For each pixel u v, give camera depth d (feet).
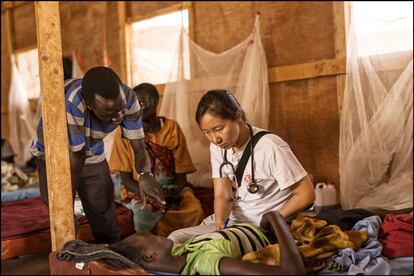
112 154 10.07
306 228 5.90
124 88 7.35
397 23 10.35
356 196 10.52
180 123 13.19
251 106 12.06
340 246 5.46
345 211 7.14
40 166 7.64
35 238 9.18
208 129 5.87
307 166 12.61
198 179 12.19
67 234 6.20
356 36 10.70
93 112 7.22
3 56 23.15
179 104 13.29
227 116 5.82
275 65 13.29
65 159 6.19
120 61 17.43
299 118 12.71
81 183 8.07
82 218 9.36
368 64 10.48
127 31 16.89
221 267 4.91
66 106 6.76
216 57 13.10
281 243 4.90
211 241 5.41
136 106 7.55
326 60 11.94
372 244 5.69
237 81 12.71
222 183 6.62
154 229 9.60
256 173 6.25
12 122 20.17
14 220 10.20
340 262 5.25
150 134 10.27
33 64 21.56
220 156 6.56
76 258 5.56
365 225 6.19
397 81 10.07
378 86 10.36
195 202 10.03
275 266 4.78
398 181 10.07
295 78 12.61
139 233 5.55
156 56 16.15
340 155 10.83
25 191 13.92
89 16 18.80
